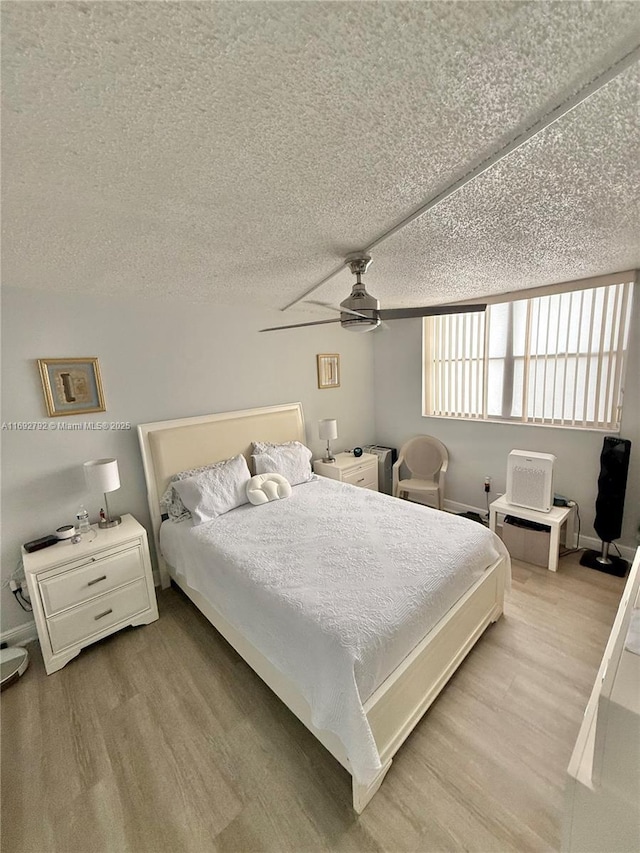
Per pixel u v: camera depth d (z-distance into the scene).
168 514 2.74
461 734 1.60
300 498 2.86
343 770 1.49
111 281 2.16
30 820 1.37
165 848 1.27
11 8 0.56
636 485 2.75
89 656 2.15
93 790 1.45
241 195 1.22
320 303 3.21
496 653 2.03
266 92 0.77
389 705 1.41
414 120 0.89
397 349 4.26
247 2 0.57
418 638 1.58
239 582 1.82
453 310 1.83
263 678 1.80
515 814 1.31
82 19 0.59
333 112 0.84
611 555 2.88
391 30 0.64
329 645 1.36
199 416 3.00
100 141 0.90
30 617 2.31
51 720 1.76
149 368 2.74
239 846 1.26
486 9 0.61
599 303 2.79
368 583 1.68
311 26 0.62
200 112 0.81
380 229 1.55
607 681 0.89
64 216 1.30
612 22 0.64
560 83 0.78
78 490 2.46
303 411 3.82
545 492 2.81
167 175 1.08
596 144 1.00
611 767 0.85
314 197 1.25
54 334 2.31
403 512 2.49
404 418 4.32
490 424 3.57
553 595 2.51
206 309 3.02
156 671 2.03
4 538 2.21
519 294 3.07
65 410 2.37
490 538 2.17
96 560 2.17
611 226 1.62
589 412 2.95
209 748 1.59
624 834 0.86
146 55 0.66
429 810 1.33
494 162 1.07
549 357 3.12
